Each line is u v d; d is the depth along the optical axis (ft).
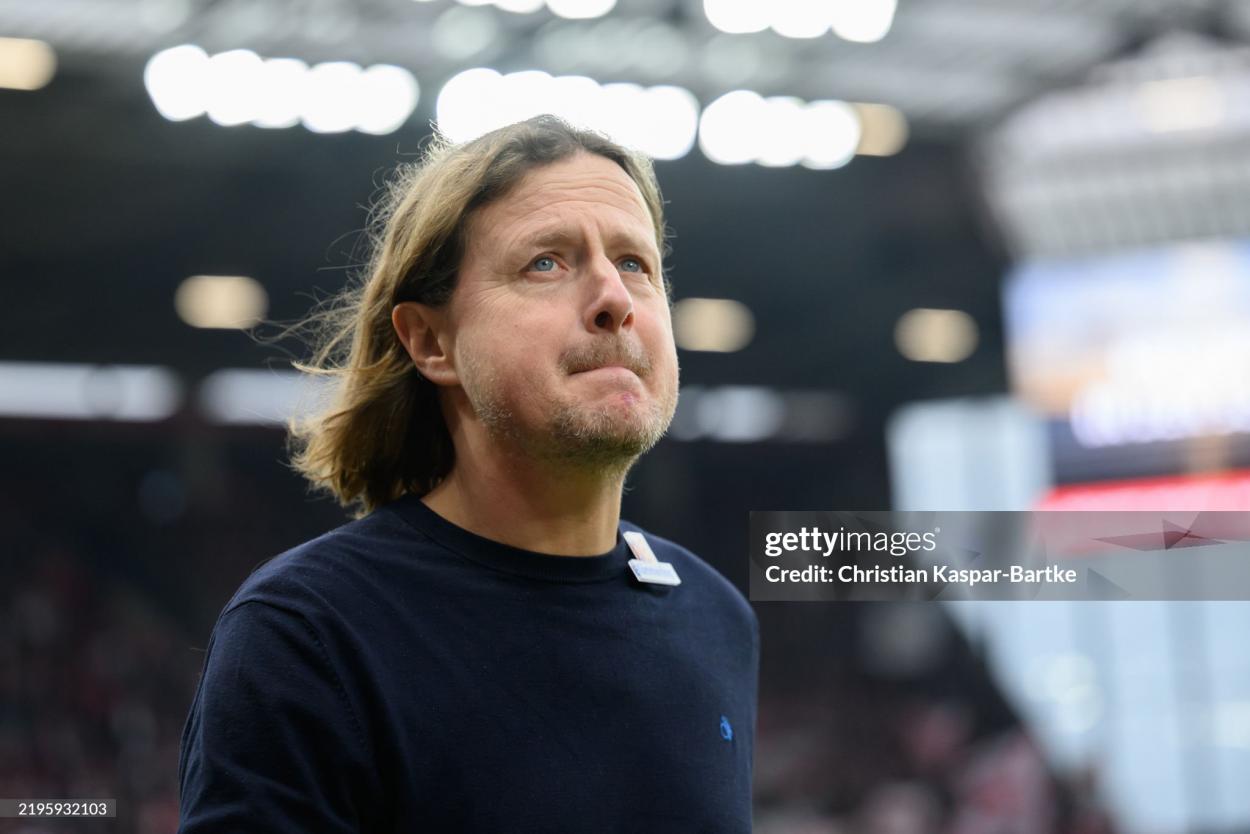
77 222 95.86
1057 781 120.88
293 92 83.46
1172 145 98.63
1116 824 118.42
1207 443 102.12
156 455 125.80
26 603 116.88
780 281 119.14
